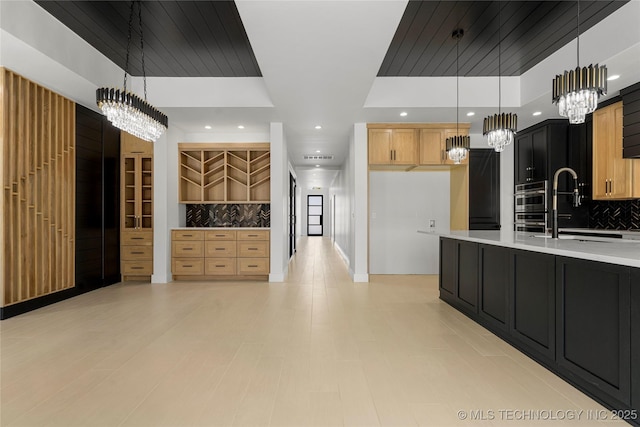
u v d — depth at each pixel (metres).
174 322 3.71
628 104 4.18
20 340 3.17
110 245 5.74
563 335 2.38
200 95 4.93
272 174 6.02
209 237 6.07
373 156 5.93
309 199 20.17
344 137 6.95
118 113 3.33
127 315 3.97
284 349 2.95
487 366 2.62
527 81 4.74
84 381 2.38
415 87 4.97
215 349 2.95
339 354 2.85
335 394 2.21
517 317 2.93
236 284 5.80
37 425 1.89
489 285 3.41
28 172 4.07
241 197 6.68
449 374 2.49
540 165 5.72
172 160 6.15
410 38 3.79
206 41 3.87
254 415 1.98
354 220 6.05
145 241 5.95
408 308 4.26
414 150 5.93
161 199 5.94
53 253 4.54
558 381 2.39
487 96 4.95
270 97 4.80
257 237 6.06
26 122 4.03
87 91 4.41
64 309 4.23
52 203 4.51
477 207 6.53
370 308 4.26
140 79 4.90
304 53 3.32
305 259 9.02
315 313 4.04
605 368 2.04
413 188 6.68
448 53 4.18
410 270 6.68
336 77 3.90
